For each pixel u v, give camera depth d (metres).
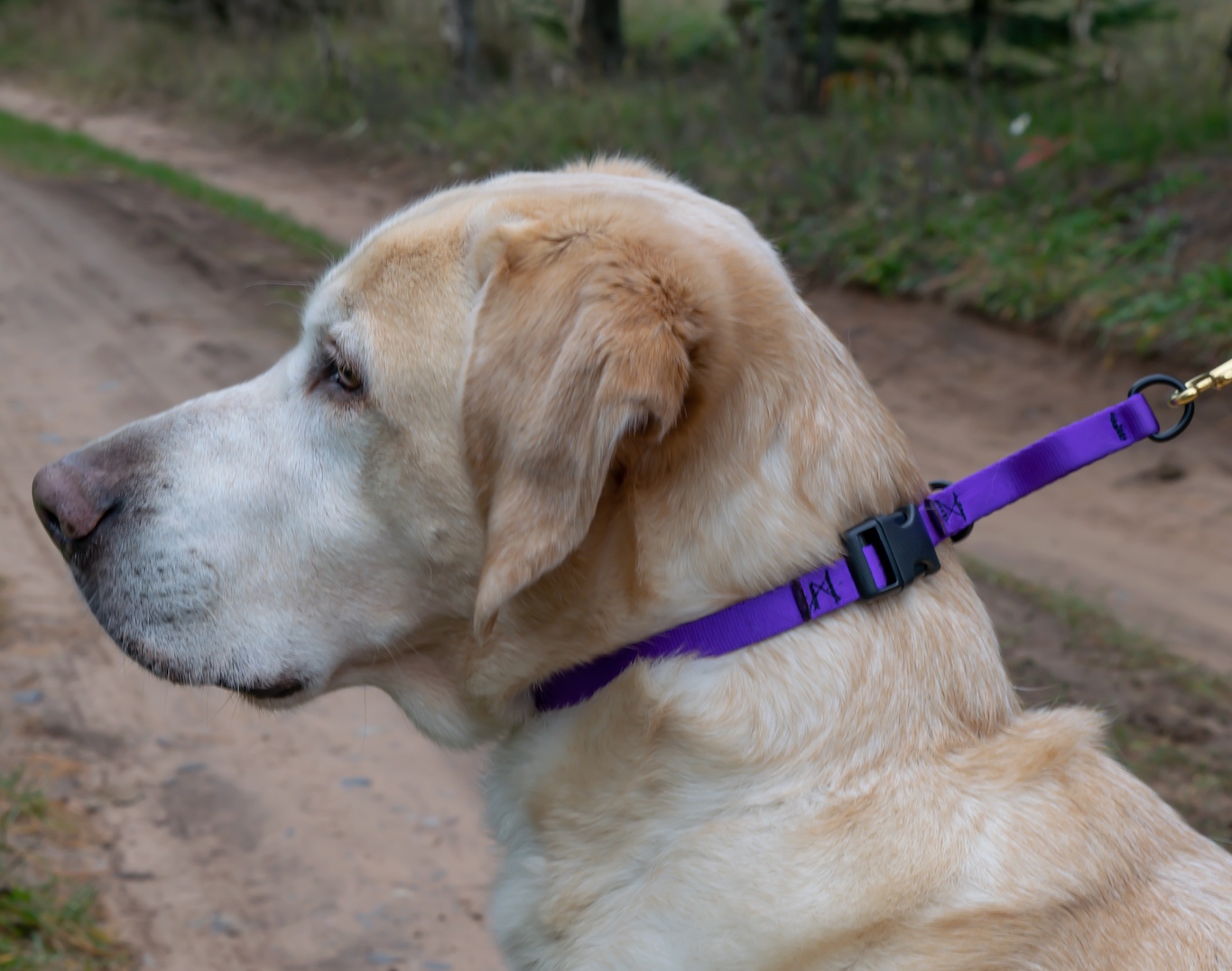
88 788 1.26
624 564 0.79
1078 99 4.54
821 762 0.76
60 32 9.15
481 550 0.80
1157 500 2.25
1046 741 0.78
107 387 2.65
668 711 0.78
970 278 3.23
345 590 0.83
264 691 0.84
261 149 6.33
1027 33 5.67
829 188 3.94
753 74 6.30
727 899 0.75
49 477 0.86
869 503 0.79
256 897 1.16
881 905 0.74
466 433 0.78
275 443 0.84
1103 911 0.74
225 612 0.83
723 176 4.32
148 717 1.42
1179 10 6.04
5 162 5.34
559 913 0.79
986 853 0.75
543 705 0.82
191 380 2.71
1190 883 0.75
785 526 0.78
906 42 5.88
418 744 1.42
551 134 5.46
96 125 7.11
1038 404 2.68
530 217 0.80
